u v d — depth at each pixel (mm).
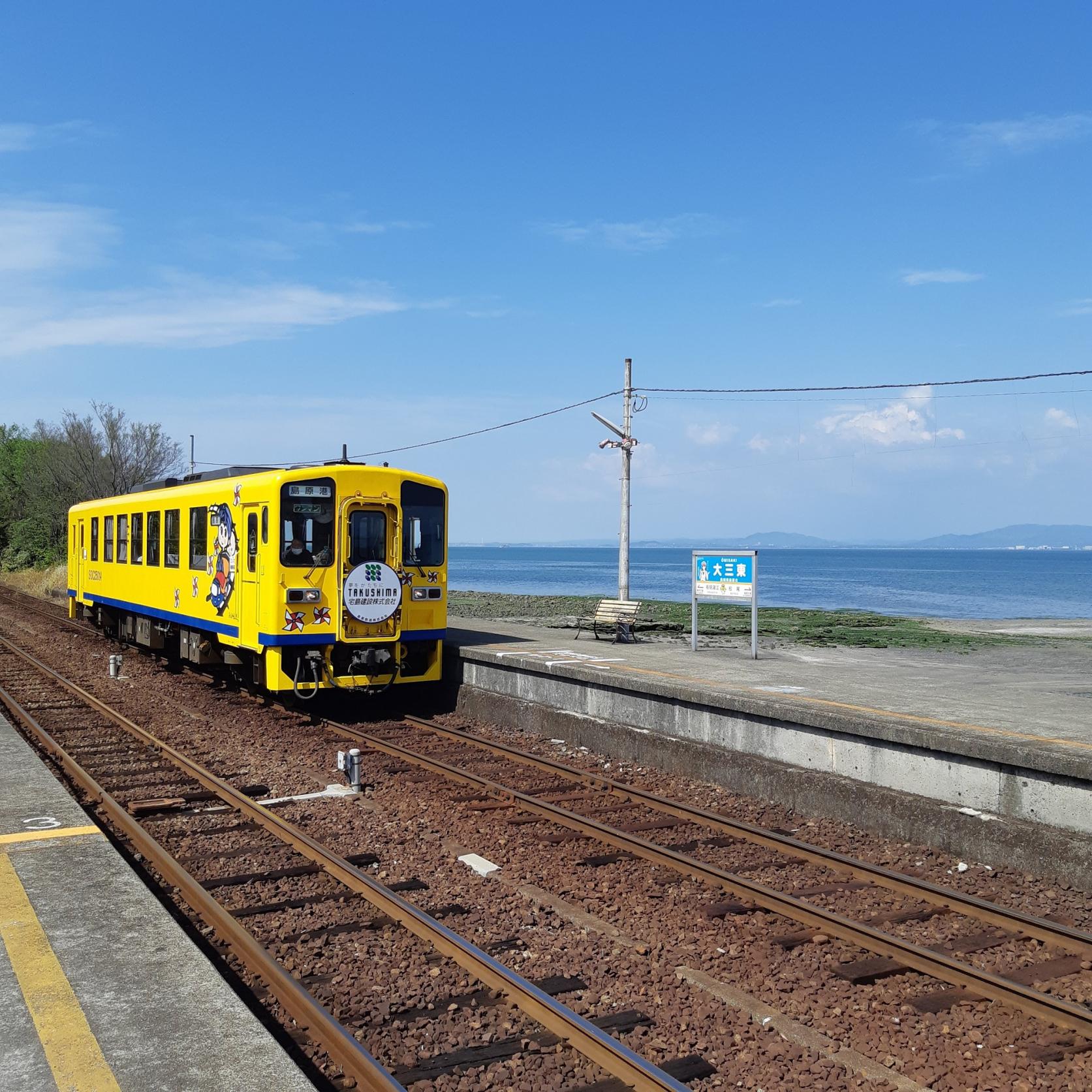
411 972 5637
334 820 8984
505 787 10062
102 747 12188
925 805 8398
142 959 4895
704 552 16594
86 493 50031
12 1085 3713
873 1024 5133
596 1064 4656
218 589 15281
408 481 14453
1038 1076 4668
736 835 8641
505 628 21766
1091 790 7469
